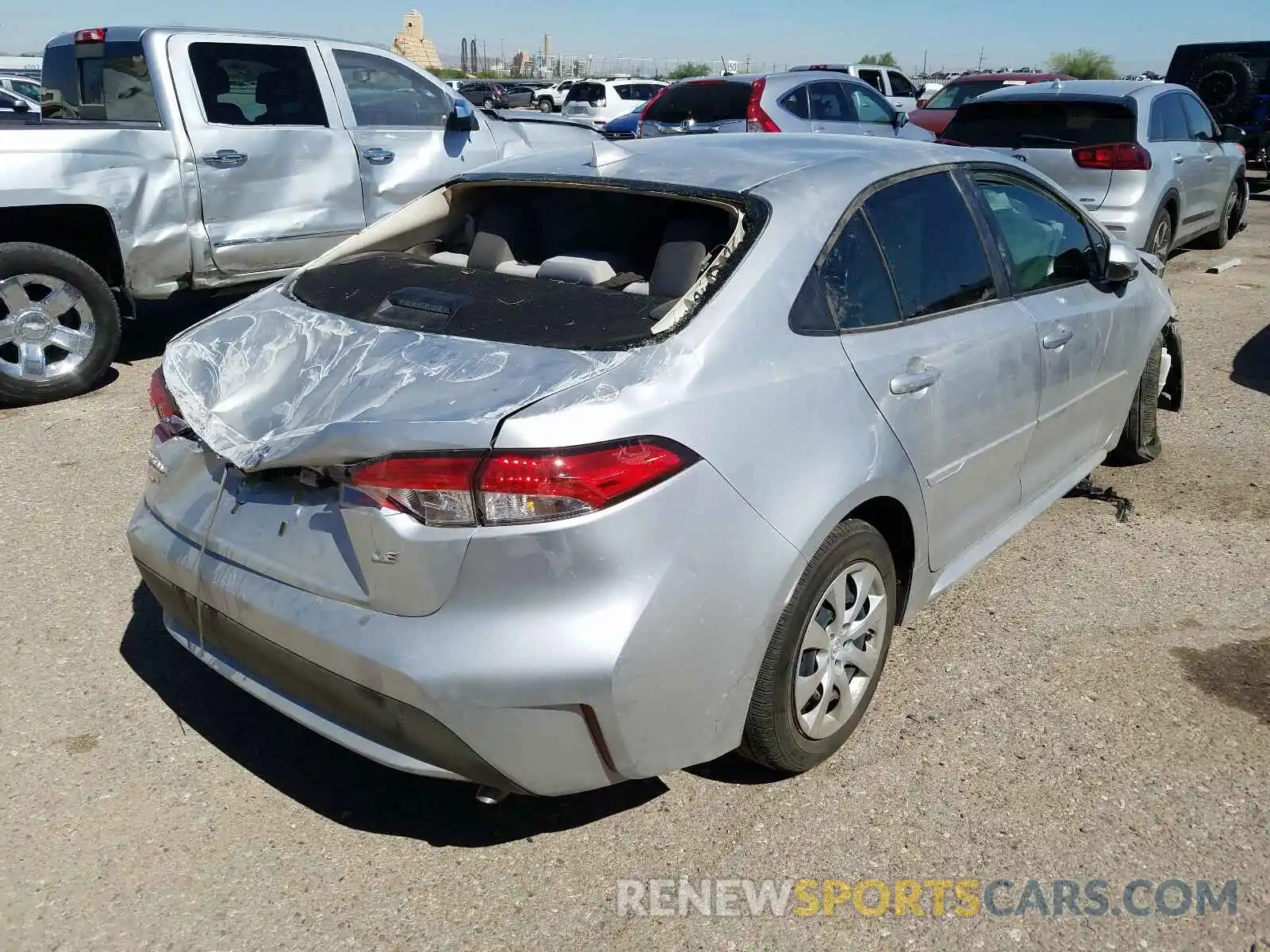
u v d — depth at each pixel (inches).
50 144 234.8
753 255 109.9
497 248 132.8
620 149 135.4
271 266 275.0
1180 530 181.8
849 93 499.2
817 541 104.9
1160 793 115.8
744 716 104.1
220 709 130.4
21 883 101.8
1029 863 105.7
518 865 105.5
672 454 94.3
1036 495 161.0
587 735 93.7
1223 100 637.9
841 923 98.3
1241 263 411.2
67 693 132.6
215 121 260.4
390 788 117.0
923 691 134.6
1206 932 97.5
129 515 183.8
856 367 113.9
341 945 95.5
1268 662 141.6
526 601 90.3
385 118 295.7
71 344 246.5
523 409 91.4
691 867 105.1
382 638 92.3
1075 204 169.2
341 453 92.6
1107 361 171.3
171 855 106.1
